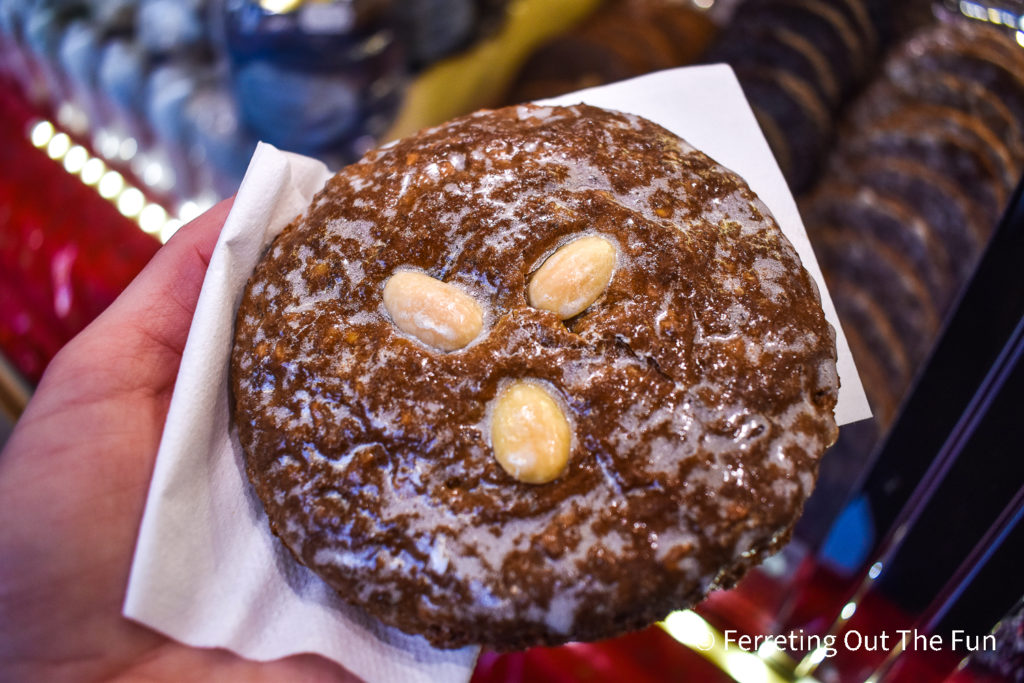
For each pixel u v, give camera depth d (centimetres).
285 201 19
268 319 18
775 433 17
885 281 24
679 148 19
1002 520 19
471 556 16
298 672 19
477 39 32
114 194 31
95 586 19
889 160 25
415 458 17
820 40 27
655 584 16
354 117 28
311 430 17
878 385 24
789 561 25
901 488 21
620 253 17
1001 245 19
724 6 32
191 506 17
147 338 20
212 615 18
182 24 29
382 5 26
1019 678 20
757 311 17
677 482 16
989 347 19
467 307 17
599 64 30
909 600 22
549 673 24
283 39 25
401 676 18
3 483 19
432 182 18
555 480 16
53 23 30
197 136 29
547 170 18
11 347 30
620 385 17
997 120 23
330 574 17
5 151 33
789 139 26
